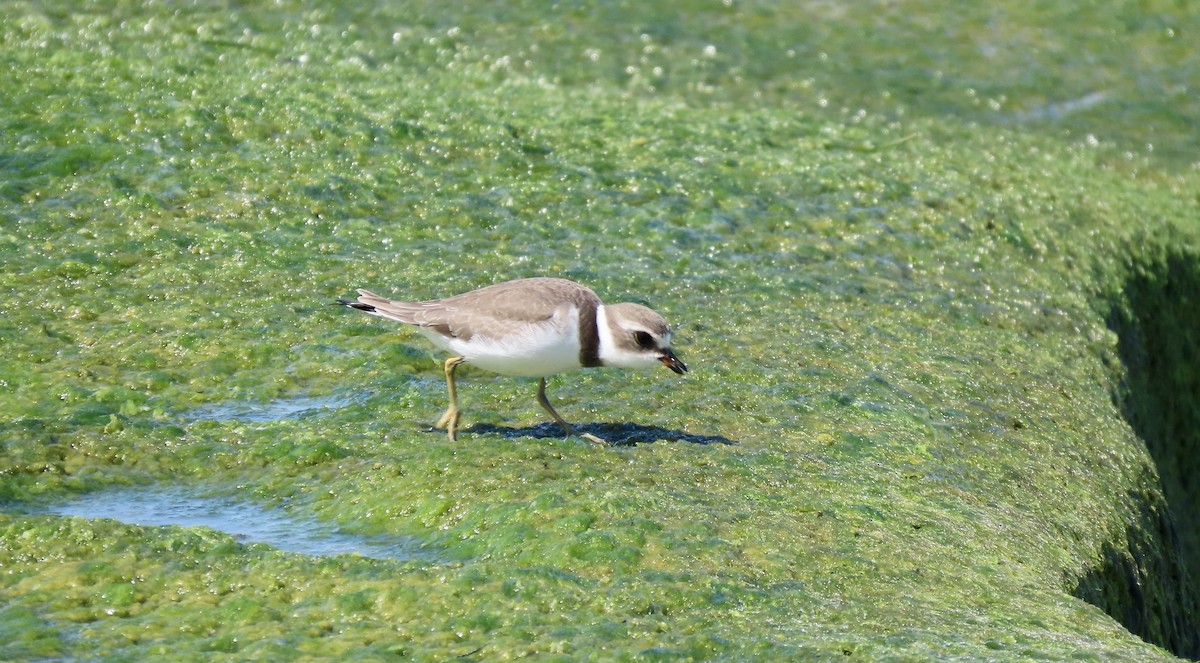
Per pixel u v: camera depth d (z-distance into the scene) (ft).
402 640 27.55
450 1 82.94
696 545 31.73
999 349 49.06
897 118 73.61
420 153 58.65
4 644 26.94
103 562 30.30
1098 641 29.37
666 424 39.88
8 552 30.66
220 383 41.32
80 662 26.48
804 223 56.90
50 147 54.29
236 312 45.47
